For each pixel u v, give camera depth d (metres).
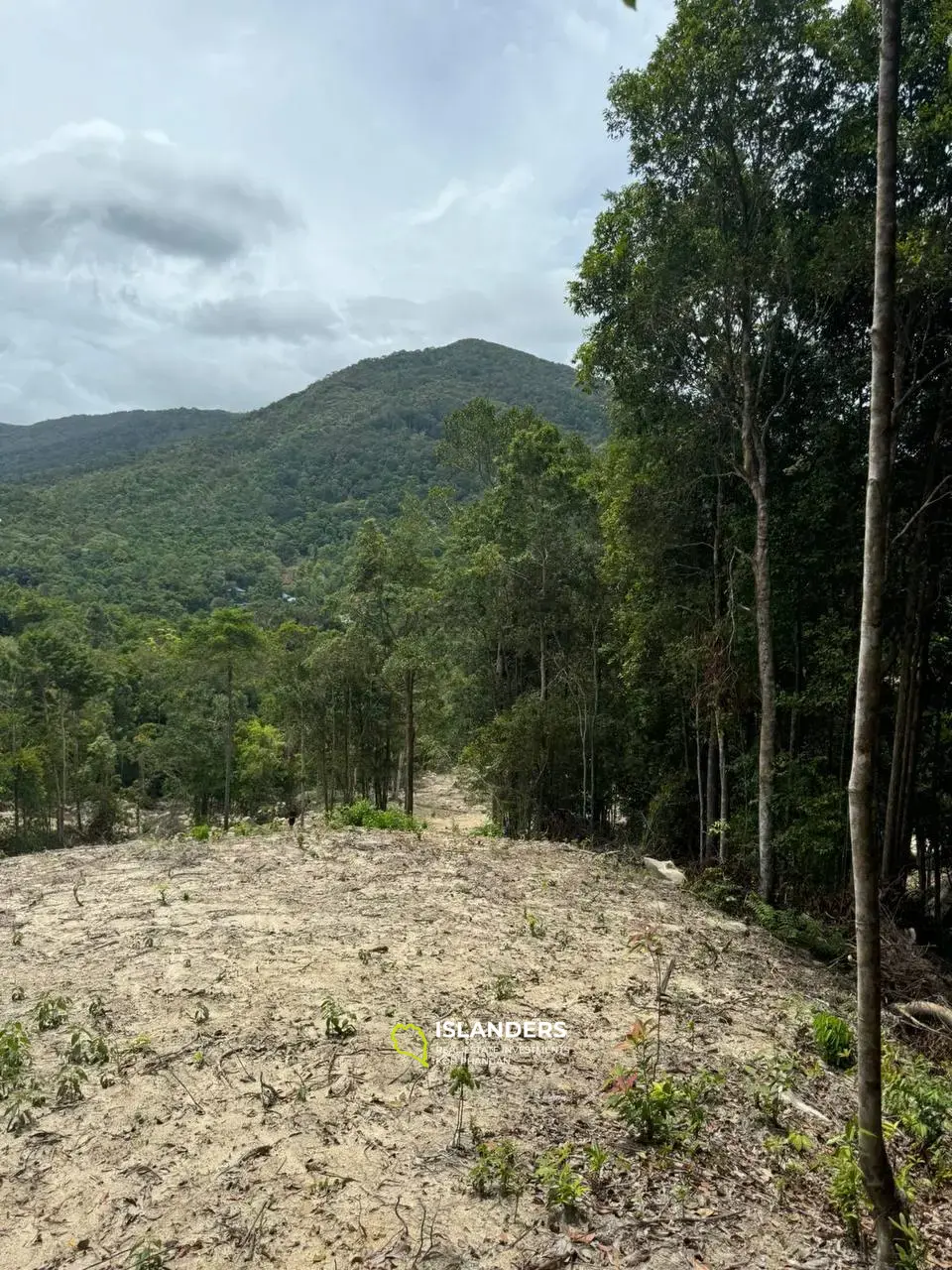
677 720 17.31
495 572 20.69
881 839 12.87
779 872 12.16
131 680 43.44
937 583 11.31
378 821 14.29
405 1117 4.13
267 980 5.92
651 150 10.77
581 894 9.13
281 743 36.75
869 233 9.52
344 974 6.07
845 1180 3.46
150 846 11.33
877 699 2.81
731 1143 4.06
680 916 8.70
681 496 13.22
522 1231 3.30
